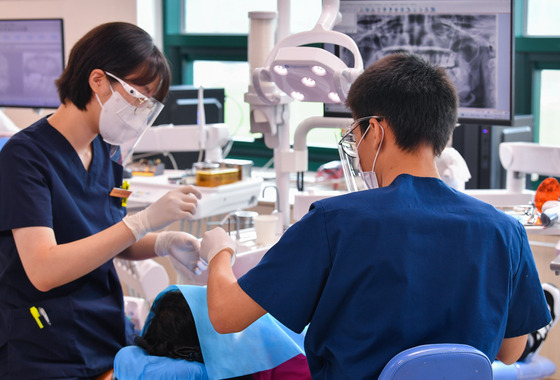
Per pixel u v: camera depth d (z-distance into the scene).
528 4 3.46
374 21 2.09
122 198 1.73
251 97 2.12
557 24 3.40
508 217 1.20
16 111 4.32
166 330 1.52
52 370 1.54
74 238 1.56
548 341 2.75
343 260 1.12
